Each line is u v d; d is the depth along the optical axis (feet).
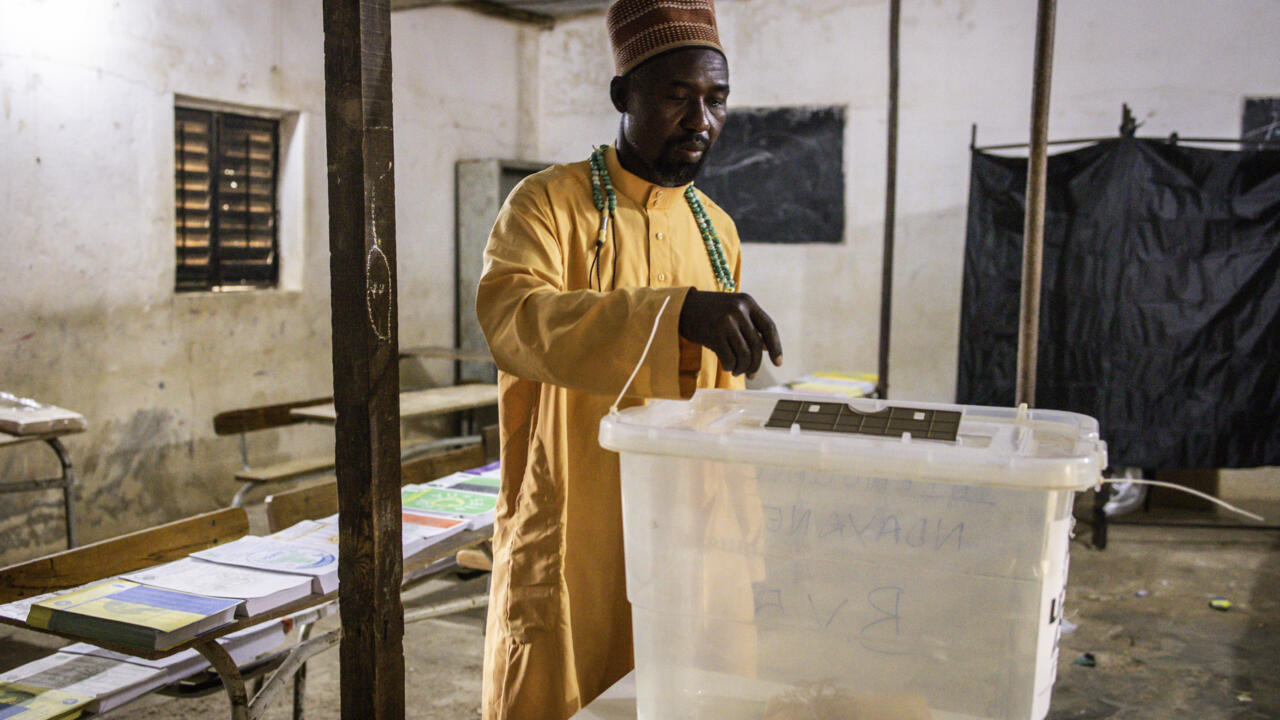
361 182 3.30
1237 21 17.90
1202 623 12.44
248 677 6.61
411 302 21.24
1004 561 2.52
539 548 4.37
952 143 19.84
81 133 14.79
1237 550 15.40
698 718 2.93
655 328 3.13
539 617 4.37
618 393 3.31
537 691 4.37
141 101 15.58
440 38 21.35
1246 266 14.42
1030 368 8.64
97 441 15.30
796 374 21.43
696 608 2.89
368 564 3.46
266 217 18.43
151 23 15.64
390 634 3.55
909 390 20.65
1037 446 2.74
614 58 4.52
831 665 2.75
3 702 5.36
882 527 2.64
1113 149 14.79
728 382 4.85
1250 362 14.51
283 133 18.48
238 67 17.12
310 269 18.75
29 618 5.13
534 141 24.16
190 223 17.04
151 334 16.01
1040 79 8.22
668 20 4.25
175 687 6.23
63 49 14.46
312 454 19.06
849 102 20.52
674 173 4.58
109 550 6.57
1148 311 14.76
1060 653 11.50
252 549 6.16
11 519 14.23
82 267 14.94
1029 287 8.54
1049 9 8.09
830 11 20.47
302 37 18.26
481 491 7.84
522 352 3.53
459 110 22.00
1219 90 18.13
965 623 2.59
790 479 2.71
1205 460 14.79
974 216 16.14
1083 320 15.16
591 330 3.29
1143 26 18.42
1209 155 14.39
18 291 14.14
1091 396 15.23
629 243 4.64
